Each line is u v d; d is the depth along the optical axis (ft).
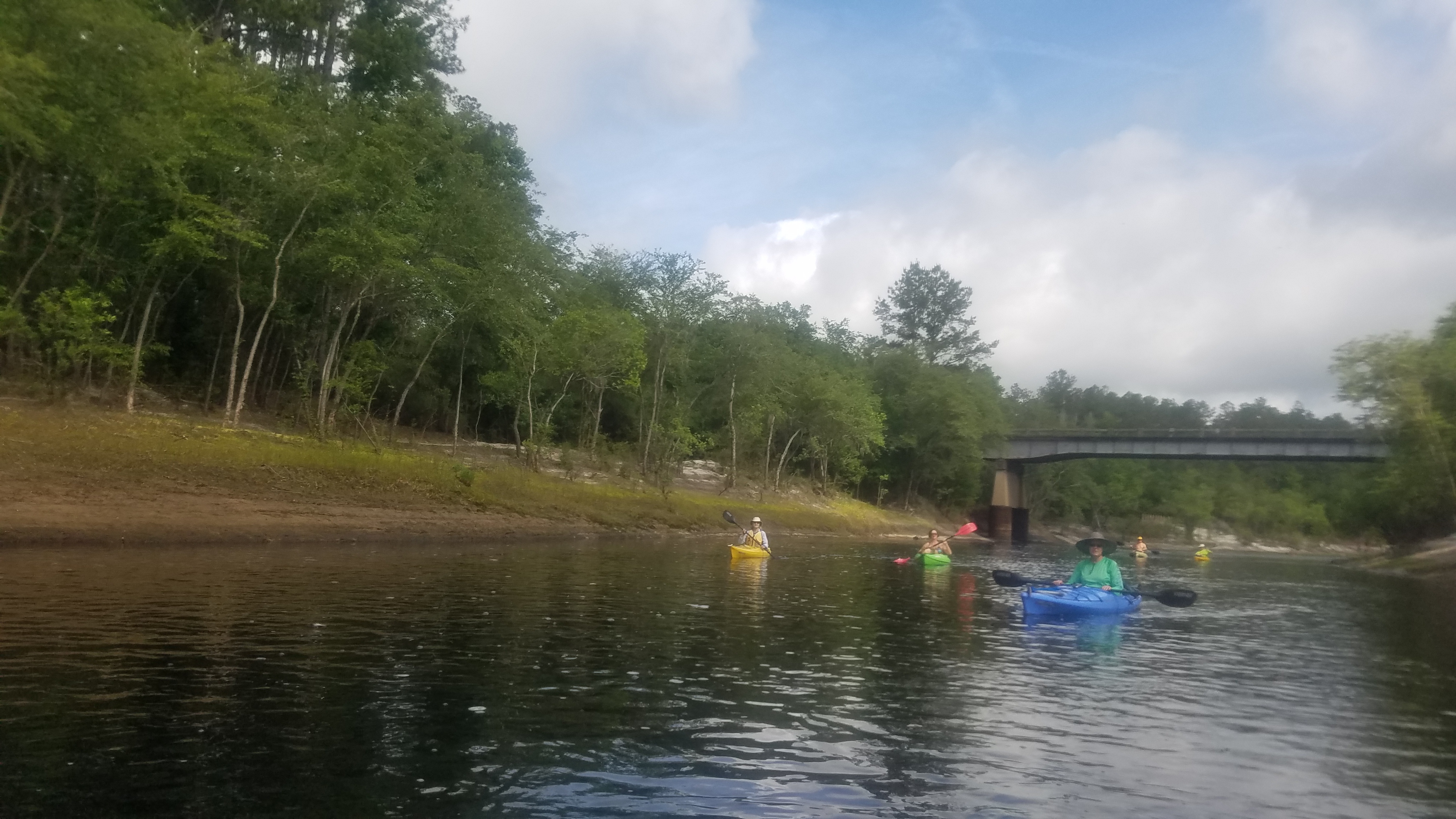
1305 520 371.15
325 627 39.96
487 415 181.78
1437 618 65.87
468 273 129.80
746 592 62.64
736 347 181.16
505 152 175.63
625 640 40.50
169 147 94.32
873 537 188.65
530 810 20.15
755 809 20.89
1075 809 21.72
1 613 40.06
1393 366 140.46
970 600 64.08
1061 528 326.44
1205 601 75.36
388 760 22.90
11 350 94.43
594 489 134.51
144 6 101.55
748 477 201.57
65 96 85.05
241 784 20.89
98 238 103.45
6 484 71.67
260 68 118.62
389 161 117.80
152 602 44.55
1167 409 556.51
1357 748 27.63
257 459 92.63
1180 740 28.04
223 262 113.91
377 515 94.12
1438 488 142.82
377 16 149.18
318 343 129.90
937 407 249.96
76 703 26.63
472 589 55.98
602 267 178.19
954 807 21.53
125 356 100.32
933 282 306.96
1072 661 41.06
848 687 33.17
